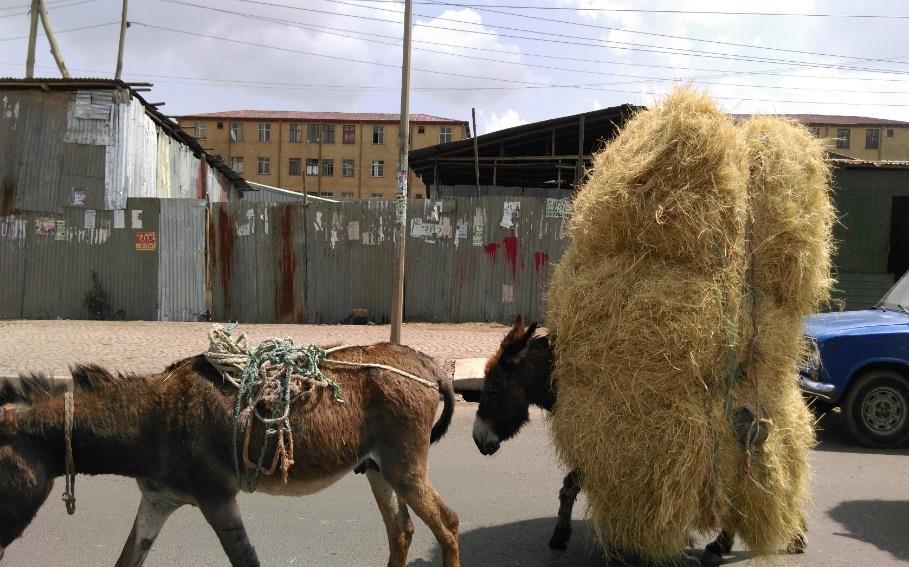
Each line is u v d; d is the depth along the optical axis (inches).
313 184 2313.0
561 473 237.9
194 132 2260.1
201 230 538.6
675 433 146.5
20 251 539.8
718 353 149.5
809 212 159.9
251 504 205.2
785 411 159.6
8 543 119.1
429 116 2353.6
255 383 128.9
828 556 173.8
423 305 538.3
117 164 536.4
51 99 535.2
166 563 164.2
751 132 163.3
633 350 149.1
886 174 504.7
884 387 273.0
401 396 138.4
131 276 537.6
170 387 128.7
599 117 612.1
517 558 172.7
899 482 231.8
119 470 127.5
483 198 528.7
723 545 168.4
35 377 129.6
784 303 162.7
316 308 540.7
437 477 232.7
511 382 172.4
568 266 169.6
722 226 147.3
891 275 506.9
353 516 196.2
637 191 149.8
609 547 166.6
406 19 383.2
